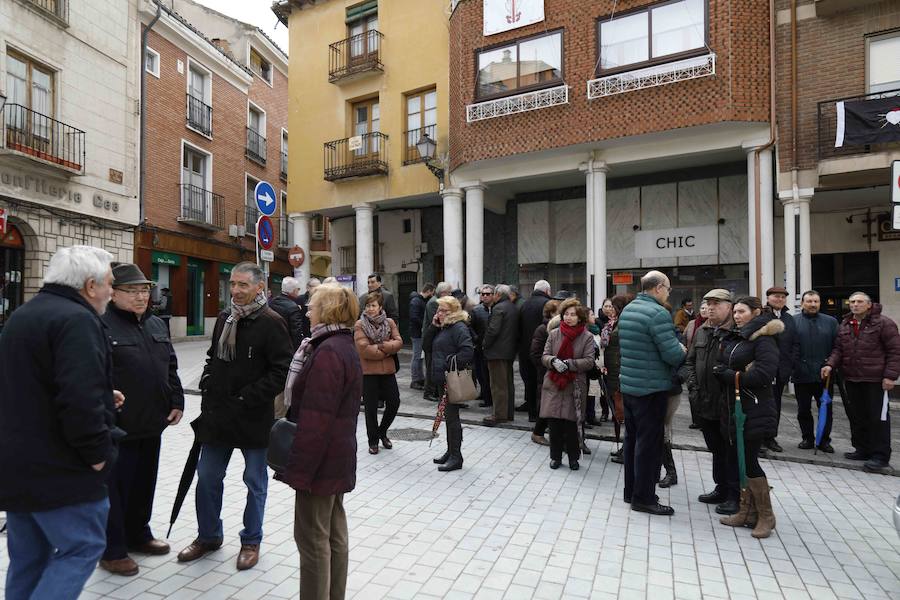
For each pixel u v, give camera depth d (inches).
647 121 452.8
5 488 92.1
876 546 165.5
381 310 259.8
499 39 522.3
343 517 122.3
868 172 392.2
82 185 595.8
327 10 677.3
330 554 116.6
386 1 629.0
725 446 190.1
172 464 237.0
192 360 565.0
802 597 135.4
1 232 383.6
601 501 199.5
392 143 625.0
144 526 152.4
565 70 488.7
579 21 483.8
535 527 175.2
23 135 528.1
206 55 844.6
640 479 188.7
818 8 409.1
